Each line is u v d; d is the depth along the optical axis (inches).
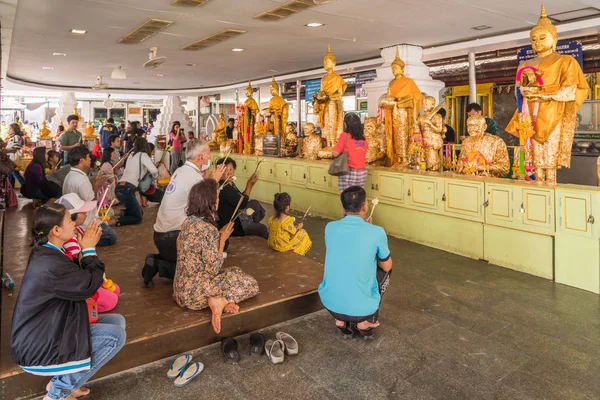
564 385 101.1
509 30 301.9
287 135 355.3
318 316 138.3
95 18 269.6
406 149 257.0
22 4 238.7
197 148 148.1
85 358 88.2
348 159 230.7
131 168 243.3
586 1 233.9
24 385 95.7
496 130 253.4
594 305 145.3
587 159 268.2
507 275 175.5
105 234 186.2
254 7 247.9
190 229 121.3
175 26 291.4
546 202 167.9
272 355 111.6
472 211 195.5
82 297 86.2
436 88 374.3
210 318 119.4
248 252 176.9
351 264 114.7
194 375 104.3
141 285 142.8
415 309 144.0
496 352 116.3
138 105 1072.2
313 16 267.1
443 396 97.7
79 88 685.9
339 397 97.8
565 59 174.9
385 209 243.6
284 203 177.3
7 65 448.8
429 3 239.5
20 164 389.7
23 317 83.7
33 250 86.7
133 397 98.0
